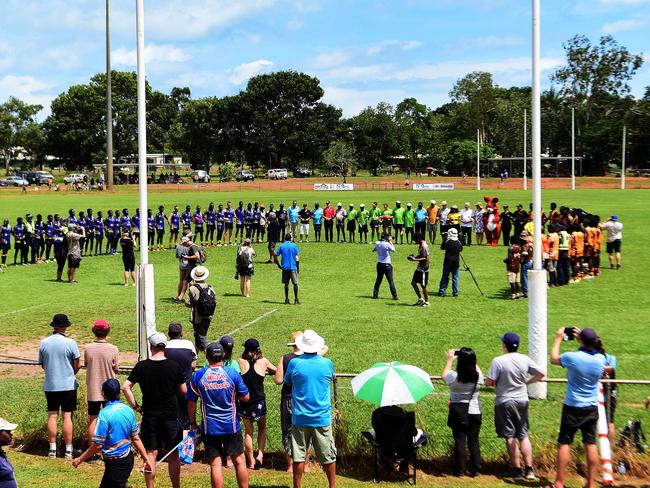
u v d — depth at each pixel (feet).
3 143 419.74
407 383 30.45
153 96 447.83
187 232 76.28
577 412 29.01
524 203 187.73
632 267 91.25
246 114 421.18
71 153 409.28
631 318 62.18
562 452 29.32
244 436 34.50
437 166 462.19
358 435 34.22
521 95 444.55
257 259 108.06
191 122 421.18
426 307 69.56
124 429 27.84
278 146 420.77
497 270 91.66
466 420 31.55
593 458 28.89
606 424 30.91
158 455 34.58
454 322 62.18
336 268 96.73
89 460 34.45
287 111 422.82
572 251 82.02
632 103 357.00
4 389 44.52
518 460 31.30
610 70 355.77
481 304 70.49
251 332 59.88
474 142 391.24
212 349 29.48
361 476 32.37
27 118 424.46
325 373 29.30
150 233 117.60
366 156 433.07
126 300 76.18
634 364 47.55
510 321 62.13
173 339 34.35
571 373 29.32
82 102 398.21
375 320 63.67
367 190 277.23
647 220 144.66
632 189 270.26
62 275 93.91
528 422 33.37
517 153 382.83
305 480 31.78
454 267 75.25
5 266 102.22
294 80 419.95
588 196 215.31
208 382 28.99
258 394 33.83
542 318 41.14
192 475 32.89
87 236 112.37
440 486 30.50
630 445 32.63
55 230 107.14
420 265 69.92
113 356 35.22
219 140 426.92
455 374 31.86
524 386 31.50
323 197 223.51
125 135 413.59
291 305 71.92
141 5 41.81
